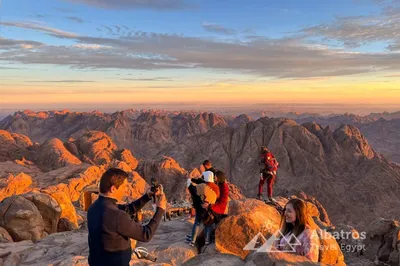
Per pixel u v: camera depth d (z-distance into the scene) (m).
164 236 10.12
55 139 66.69
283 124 153.00
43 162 60.81
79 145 85.62
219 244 7.98
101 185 3.91
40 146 65.50
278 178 130.00
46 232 13.93
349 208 108.94
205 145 156.62
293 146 141.50
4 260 9.38
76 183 40.50
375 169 127.31
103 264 3.77
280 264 4.59
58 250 9.84
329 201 112.25
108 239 3.74
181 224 11.97
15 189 35.66
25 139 73.12
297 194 71.81
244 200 8.99
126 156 81.06
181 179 72.12
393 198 114.19
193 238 8.64
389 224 12.86
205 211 8.39
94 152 81.94
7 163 51.00
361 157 140.38
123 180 3.93
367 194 114.19
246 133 157.00
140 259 7.22
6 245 10.65
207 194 8.31
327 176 127.88
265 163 13.48
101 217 3.76
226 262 5.24
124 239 3.84
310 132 152.12
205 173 8.58
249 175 140.00
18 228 12.52
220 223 8.09
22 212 12.59
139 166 79.94
